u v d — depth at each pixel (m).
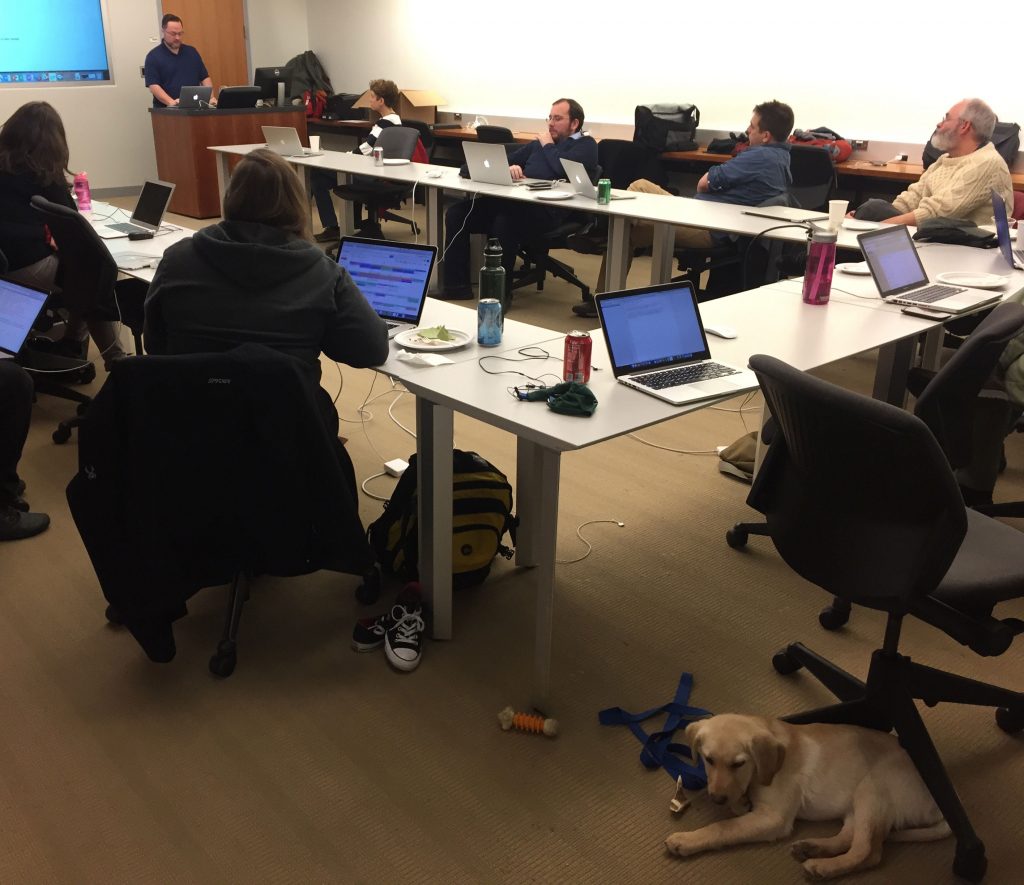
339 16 9.30
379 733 2.01
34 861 1.67
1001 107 5.62
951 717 2.07
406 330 2.60
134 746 1.96
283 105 7.97
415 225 7.10
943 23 5.73
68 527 2.85
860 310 2.95
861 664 2.25
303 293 2.16
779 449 1.90
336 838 1.73
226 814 1.78
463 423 3.66
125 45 8.33
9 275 3.66
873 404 1.51
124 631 2.35
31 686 2.14
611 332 2.26
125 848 1.70
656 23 7.04
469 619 2.42
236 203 2.20
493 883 1.64
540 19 7.73
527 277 5.53
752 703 2.11
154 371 1.89
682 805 1.80
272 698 2.11
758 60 6.59
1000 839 1.75
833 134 6.17
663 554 2.74
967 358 2.01
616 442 3.54
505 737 2.01
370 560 2.21
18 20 7.66
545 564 1.95
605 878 1.66
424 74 8.77
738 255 5.00
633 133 7.31
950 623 1.63
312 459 2.06
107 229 4.05
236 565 2.16
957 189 4.07
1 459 2.76
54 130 3.61
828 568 1.74
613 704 2.10
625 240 4.71
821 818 1.77
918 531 1.61
